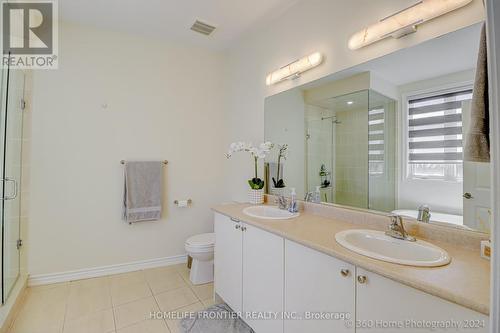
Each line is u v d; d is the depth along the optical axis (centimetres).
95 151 252
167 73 287
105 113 256
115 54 261
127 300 211
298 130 212
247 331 172
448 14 124
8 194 193
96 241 254
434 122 130
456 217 122
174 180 292
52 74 235
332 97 183
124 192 261
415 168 138
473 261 101
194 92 303
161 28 257
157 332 170
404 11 135
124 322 181
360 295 103
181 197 296
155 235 282
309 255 126
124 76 265
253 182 244
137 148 272
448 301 79
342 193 177
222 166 322
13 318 182
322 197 191
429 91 132
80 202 246
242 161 287
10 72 192
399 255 123
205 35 273
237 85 296
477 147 82
